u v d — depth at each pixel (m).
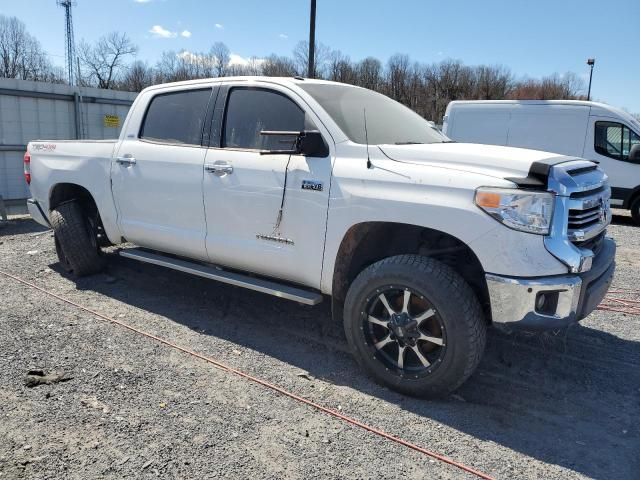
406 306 3.42
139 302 5.16
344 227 3.62
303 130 3.97
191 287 5.60
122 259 6.52
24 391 3.39
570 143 12.53
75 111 12.24
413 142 4.15
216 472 2.70
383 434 3.09
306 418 3.23
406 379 3.47
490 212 3.10
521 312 3.12
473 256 3.44
